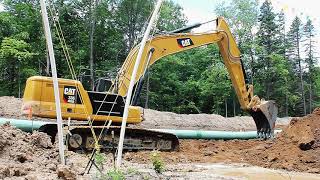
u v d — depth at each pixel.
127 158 13.16
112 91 14.90
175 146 15.59
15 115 24.27
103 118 14.18
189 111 50.53
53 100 13.67
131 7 46.19
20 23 37.31
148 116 31.41
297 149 15.42
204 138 21.53
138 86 14.90
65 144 13.36
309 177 12.20
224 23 17.80
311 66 66.75
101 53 45.81
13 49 32.09
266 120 18.34
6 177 7.54
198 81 49.59
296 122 16.89
